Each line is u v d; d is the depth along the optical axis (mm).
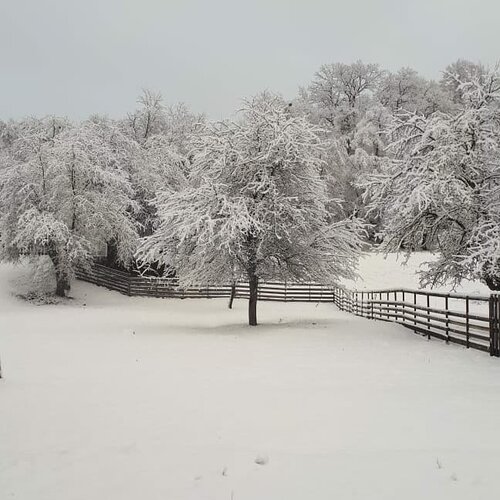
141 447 5750
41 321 23328
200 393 8516
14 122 44312
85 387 9086
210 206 19984
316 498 4340
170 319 25531
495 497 4316
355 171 47312
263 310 32281
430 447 5609
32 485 4727
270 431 6289
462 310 27812
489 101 18500
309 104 58125
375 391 8555
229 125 21969
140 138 44906
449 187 16719
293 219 21031
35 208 32969
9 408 7574
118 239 36656
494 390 8555
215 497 4391
